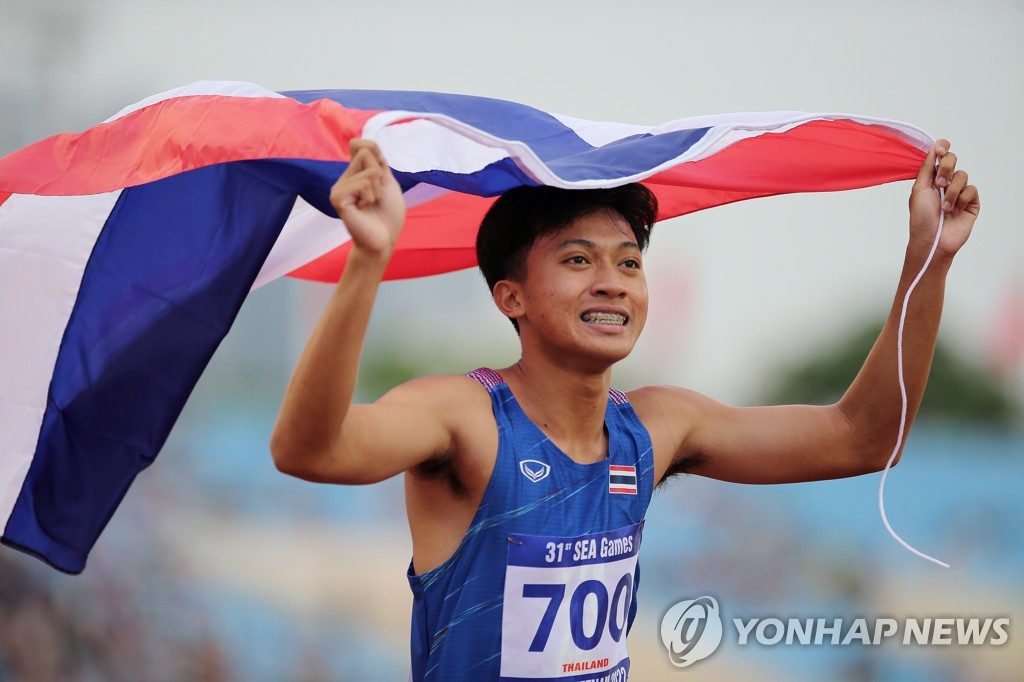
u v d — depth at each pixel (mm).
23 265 7742
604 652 7605
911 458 20219
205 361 7469
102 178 7199
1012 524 19312
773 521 19797
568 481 7473
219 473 24297
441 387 7359
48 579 21938
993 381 27797
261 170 7457
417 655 7566
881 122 7855
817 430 8539
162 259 7582
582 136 7969
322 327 5973
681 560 19672
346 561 22250
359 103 7457
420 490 7539
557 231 7391
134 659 21453
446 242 9820
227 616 21641
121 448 7562
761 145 8328
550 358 7562
